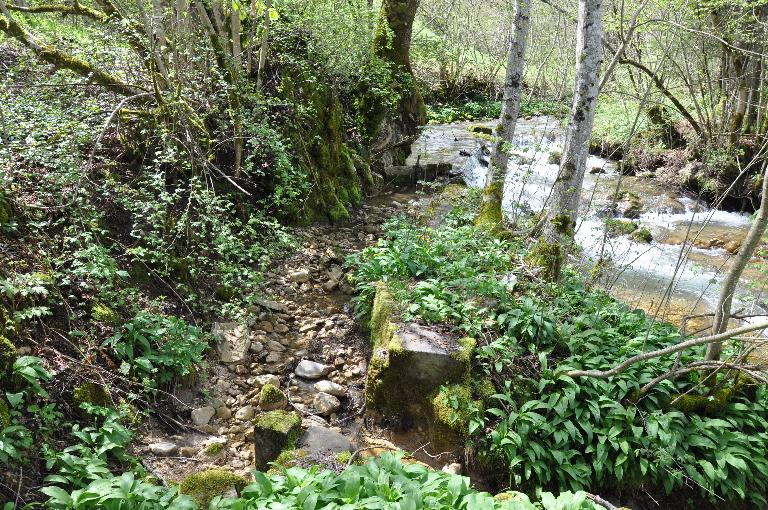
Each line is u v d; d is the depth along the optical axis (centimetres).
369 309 711
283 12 956
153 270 639
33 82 675
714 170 1345
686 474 550
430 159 1409
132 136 750
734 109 1470
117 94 729
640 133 1661
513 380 591
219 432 551
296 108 934
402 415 584
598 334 646
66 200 617
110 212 667
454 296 656
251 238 807
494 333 632
